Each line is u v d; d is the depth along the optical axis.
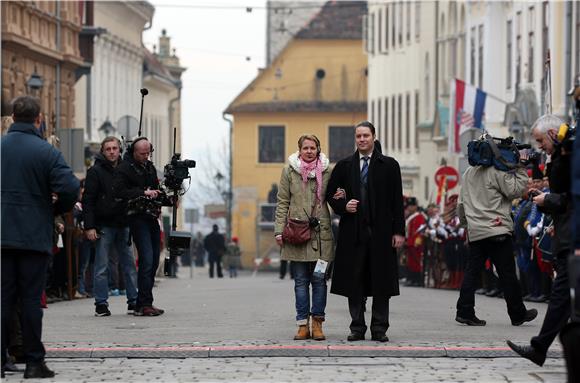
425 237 59.06
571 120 67.88
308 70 174.25
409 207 61.03
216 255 110.06
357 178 27.17
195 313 35.38
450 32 109.06
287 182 27.56
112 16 116.25
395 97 135.88
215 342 26.95
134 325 31.23
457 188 80.19
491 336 28.42
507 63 90.56
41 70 81.81
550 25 74.81
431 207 56.16
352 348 25.33
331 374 22.75
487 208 31.05
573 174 16.69
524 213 42.53
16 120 22.39
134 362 24.33
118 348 25.38
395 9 136.00
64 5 86.19
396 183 27.22
